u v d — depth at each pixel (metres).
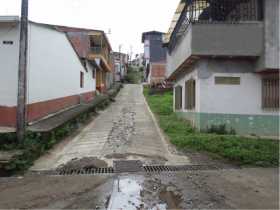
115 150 10.62
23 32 10.31
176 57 16.38
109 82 42.81
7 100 11.54
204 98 12.84
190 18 12.80
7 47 11.64
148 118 18.39
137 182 7.58
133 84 54.62
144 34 48.78
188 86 15.38
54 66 15.39
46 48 14.15
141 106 25.09
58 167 9.01
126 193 6.81
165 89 34.97
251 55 12.16
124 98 31.98
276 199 6.51
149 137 12.88
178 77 19.06
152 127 15.29
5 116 11.48
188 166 9.13
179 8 15.07
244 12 12.66
